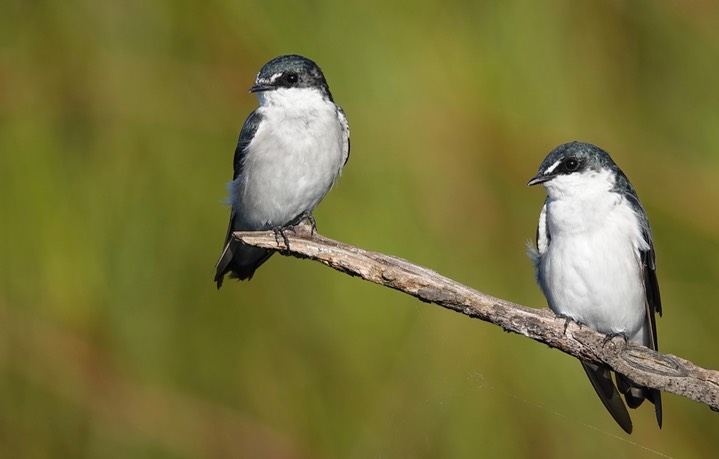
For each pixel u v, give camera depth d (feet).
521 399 44.11
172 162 46.26
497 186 46.37
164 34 47.80
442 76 46.96
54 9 47.98
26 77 47.32
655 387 30.07
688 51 49.75
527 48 47.83
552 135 47.39
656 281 35.68
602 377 33.99
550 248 34.94
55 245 45.70
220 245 45.60
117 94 47.29
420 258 44.88
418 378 44.21
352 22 46.85
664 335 47.57
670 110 49.60
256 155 37.73
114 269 45.70
